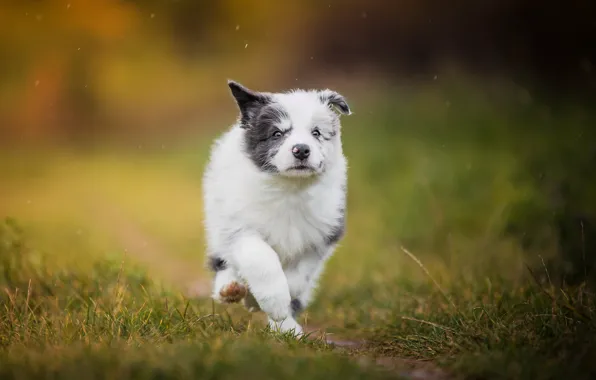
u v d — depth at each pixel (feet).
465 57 93.76
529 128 64.49
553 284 28.68
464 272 33.40
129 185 66.85
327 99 26.61
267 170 25.25
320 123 25.85
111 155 80.02
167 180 69.05
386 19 100.37
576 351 19.80
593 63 82.94
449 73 84.38
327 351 21.68
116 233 49.93
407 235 44.65
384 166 57.67
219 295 25.99
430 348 22.49
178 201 61.36
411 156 59.26
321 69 96.27
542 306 23.97
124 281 28.84
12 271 29.19
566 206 32.60
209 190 27.09
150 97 88.84
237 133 26.58
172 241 49.62
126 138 86.28
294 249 26.14
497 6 93.40
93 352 19.11
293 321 25.20
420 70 96.73
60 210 56.03
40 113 84.89
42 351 20.04
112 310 24.35
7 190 64.18
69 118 85.56
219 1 92.99
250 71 93.40
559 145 42.22
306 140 24.89
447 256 40.16
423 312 26.50
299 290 26.37
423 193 48.11
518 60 89.81
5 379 17.31
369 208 50.90
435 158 57.88
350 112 27.12
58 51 83.46
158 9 89.71
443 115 71.00
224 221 25.95
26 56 82.58
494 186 46.62
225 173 26.22
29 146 83.41
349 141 67.41
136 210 57.57
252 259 24.76
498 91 76.43
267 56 95.25
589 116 65.36
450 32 96.89
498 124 65.51
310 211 25.73
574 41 88.17
